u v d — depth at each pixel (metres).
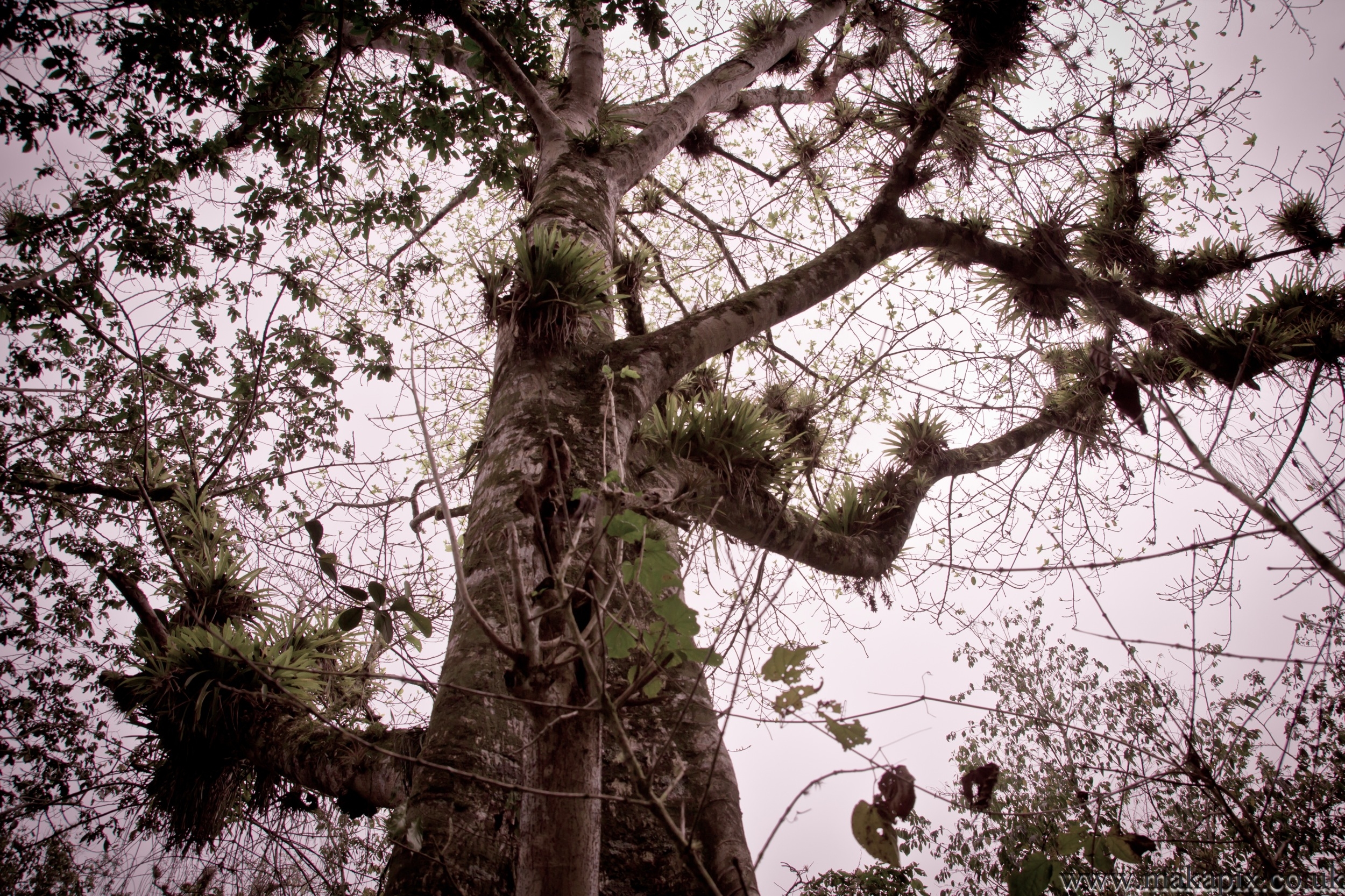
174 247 4.98
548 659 1.63
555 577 1.60
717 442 4.09
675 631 1.59
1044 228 5.23
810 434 5.47
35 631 5.22
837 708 1.51
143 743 3.62
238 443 4.73
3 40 3.97
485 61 5.38
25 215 4.55
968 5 4.73
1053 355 4.87
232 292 5.27
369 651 3.63
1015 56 4.89
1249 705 2.89
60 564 5.32
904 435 5.79
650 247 6.46
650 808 1.31
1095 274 5.89
